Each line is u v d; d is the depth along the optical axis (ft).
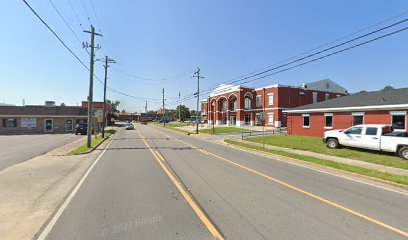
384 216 19.92
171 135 123.03
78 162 44.29
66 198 23.58
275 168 39.81
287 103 163.22
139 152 58.70
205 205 21.79
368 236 16.31
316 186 28.96
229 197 24.11
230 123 197.57
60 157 50.16
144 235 16.05
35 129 144.66
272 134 110.93
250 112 183.32
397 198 24.81
